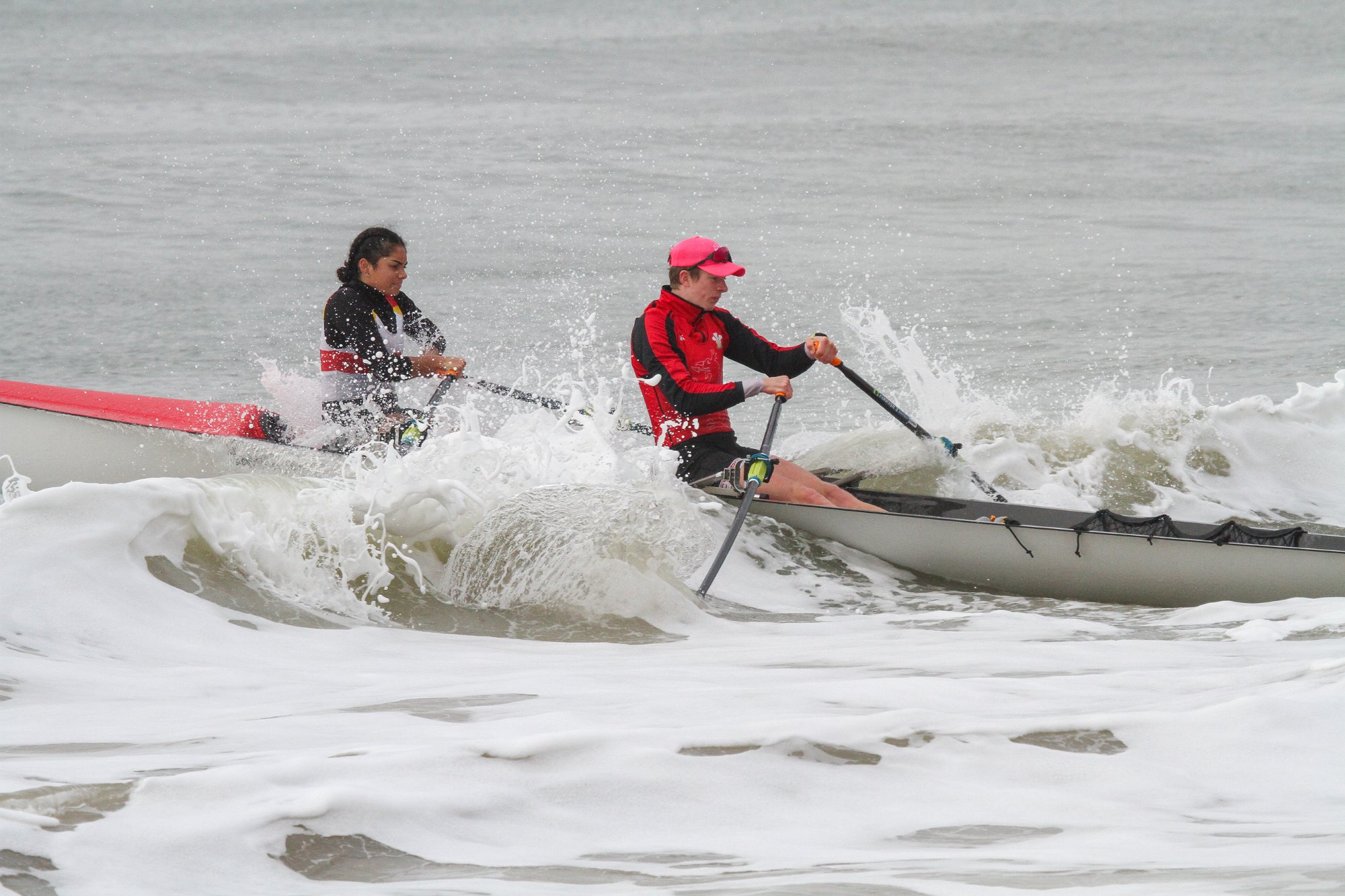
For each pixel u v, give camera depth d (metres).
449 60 152.00
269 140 96.00
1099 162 87.94
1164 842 5.98
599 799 6.65
